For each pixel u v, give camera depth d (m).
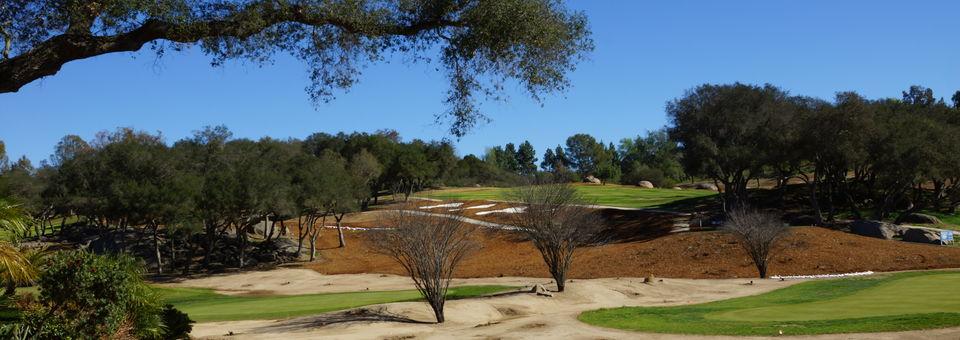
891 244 39.41
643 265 39.09
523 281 35.78
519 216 29.66
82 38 9.08
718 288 28.19
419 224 20.48
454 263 21.30
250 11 9.70
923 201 56.19
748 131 55.16
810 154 50.56
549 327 16.48
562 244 28.20
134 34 9.40
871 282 26.47
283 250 60.66
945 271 30.50
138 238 60.97
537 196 28.38
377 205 89.56
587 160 168.62
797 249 38.47
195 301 32.97
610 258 42.03
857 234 44.12
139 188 49.34
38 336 10.77
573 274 38.41
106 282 11.62
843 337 12.02
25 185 65.12
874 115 49.97
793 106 56.44
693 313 18.22
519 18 9.99
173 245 55.88
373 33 10.38
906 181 48.53
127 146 55.31
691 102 56.62
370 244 27.30
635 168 131.38
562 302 23.73
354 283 42.38
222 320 21.66
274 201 53.50
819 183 60.00
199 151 63.34
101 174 55.53
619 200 78.56
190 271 53.91
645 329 15.12
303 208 58.00
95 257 11.86
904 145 46.75
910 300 18.31
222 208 50.78
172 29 9.45
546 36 10.16
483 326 17.78
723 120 55.12
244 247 56.31
